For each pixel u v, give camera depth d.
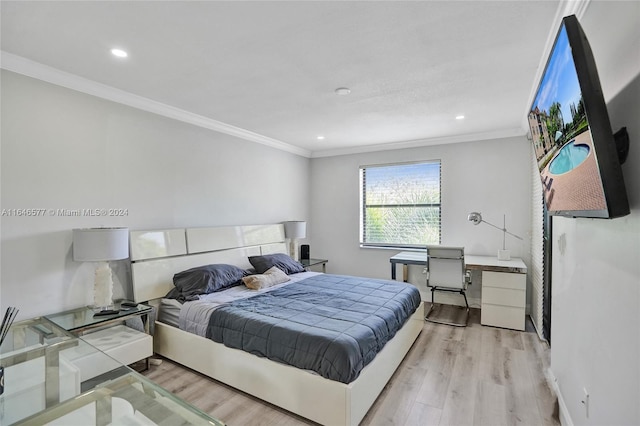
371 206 5.36
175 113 3.43
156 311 3.10
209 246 3.74
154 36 2.01
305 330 2.17
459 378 2.57
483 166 4.45
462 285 3.87
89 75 2.58
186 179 3.61
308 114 3.57
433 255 3.94
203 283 3.13
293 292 3.20
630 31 1.08
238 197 4.30
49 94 2.51
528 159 4.19
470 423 2.03
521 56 2.26
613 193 1.05
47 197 2.50
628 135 1.10
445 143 4.69
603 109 1.05
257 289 3.32
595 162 1.07
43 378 1.76
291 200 5.34
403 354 2.86
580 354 1.66
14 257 2.34
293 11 1.76
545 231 3.30
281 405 2.12
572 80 1.16
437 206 4.84
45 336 2.14
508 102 3.17
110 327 2.87
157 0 1.65
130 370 1.69
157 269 3.17
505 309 3.70
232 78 2.64
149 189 3.23
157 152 3.31
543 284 3.31
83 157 2.72
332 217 5.62
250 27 1.91
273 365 2.16
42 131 2.48
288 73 2.54
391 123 3.91
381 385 2.31
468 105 3.27
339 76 2.60
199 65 2.41
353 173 5.43
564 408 1.96
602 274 1.36
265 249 4.51
